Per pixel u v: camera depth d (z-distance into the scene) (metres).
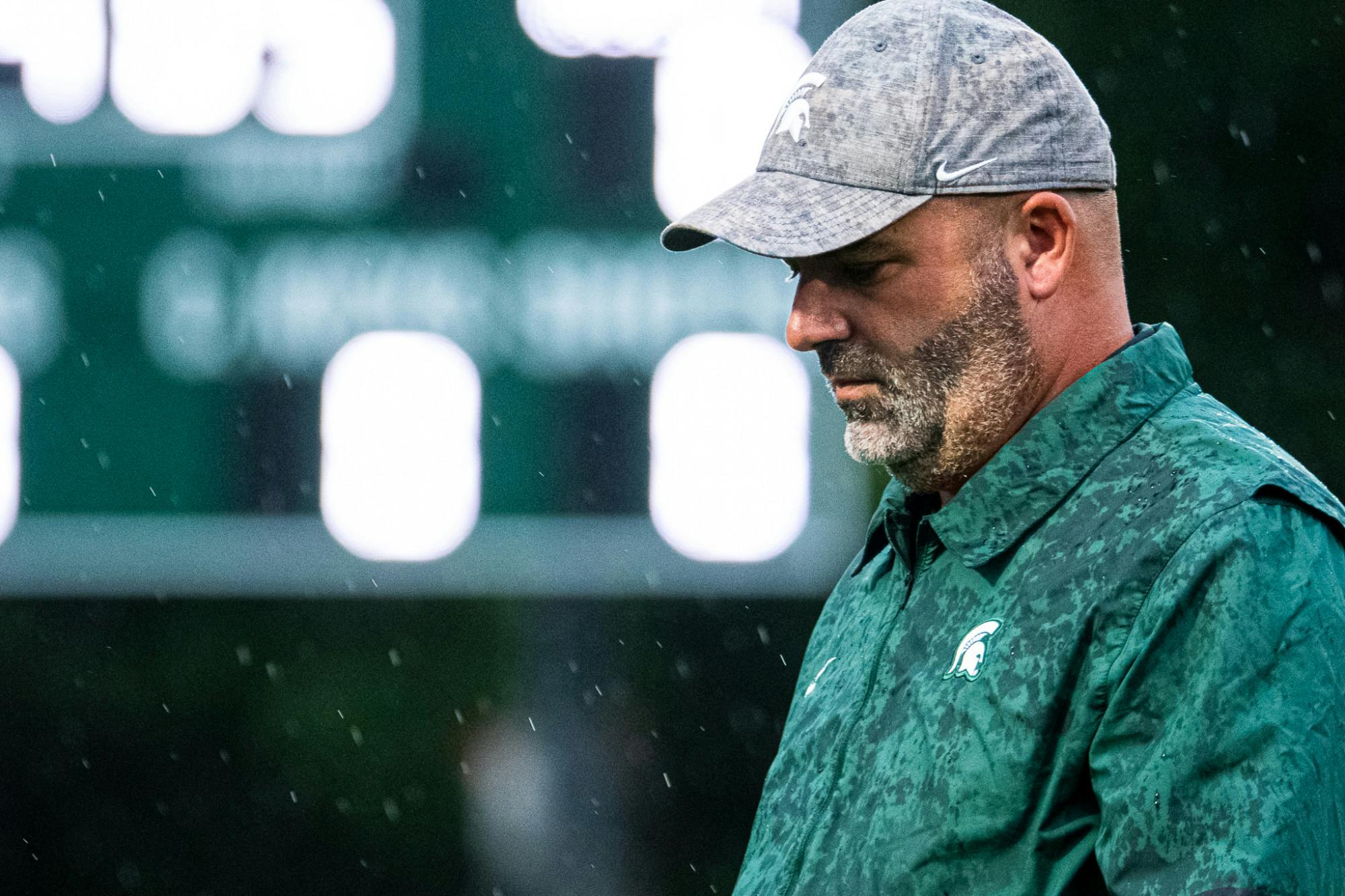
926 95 6.42
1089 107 6.59
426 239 29.11
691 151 28.52
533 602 36.53
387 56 28.86
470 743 36.09
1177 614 5.69
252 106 28.95
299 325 29.42
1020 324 6.47
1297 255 30.23
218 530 29.75
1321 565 5.70
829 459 28.98
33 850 36.91
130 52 28.80
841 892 6.33
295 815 36.56
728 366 29.06
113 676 37.22
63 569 29.75
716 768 35.66
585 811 35.81
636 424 29.25
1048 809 5.88
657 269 28.91
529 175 28.86
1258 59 30.30
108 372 29.58
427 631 36.62
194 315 29.47
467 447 29.50
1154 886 5.48
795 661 36.09
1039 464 6.38
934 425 6.57
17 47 28.77
